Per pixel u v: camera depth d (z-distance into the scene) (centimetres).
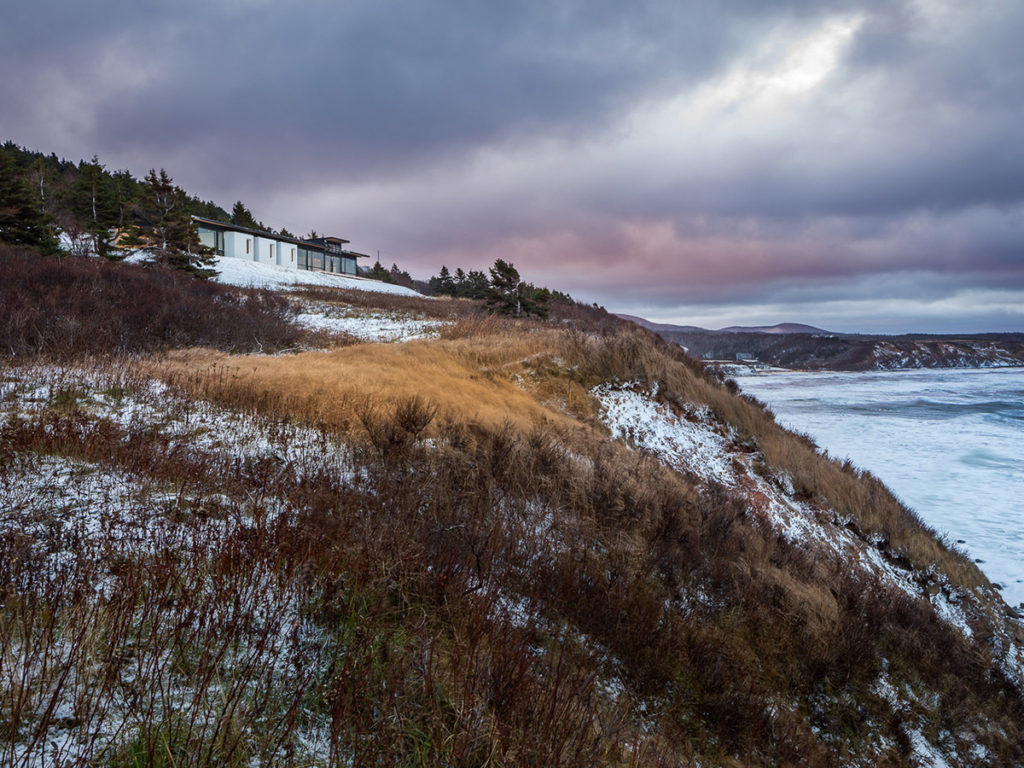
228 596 330
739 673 507
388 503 534
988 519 1419
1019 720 644
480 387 1183
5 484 444
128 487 486
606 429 1189
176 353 1234
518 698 308
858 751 511
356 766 247
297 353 1560
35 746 215
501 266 2572
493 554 504
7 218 2384
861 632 631
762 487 1117
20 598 296
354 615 350
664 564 618
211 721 249
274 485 542
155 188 3050
